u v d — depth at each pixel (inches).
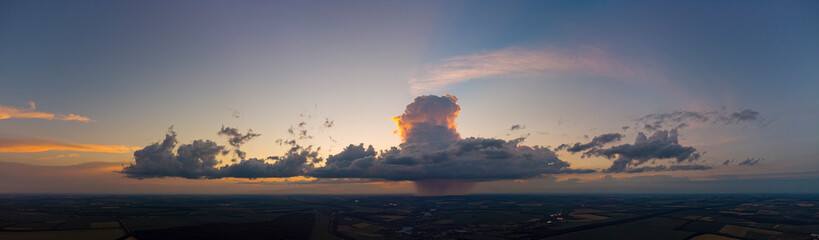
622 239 5521.7
